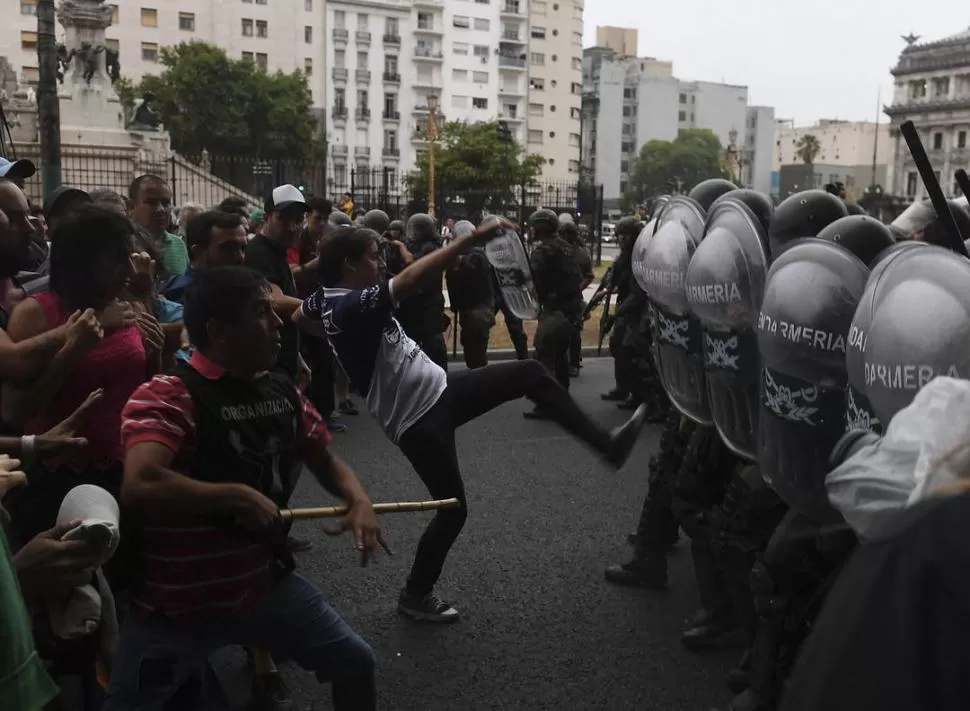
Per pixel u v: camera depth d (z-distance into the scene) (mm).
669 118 142875
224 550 2373
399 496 6293
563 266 8781
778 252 3535
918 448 1223
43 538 2072
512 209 31734
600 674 3826
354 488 2678
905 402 2373
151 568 2369
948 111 87500
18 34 65812
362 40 83562
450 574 4898
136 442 2264
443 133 59750
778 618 3168
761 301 3336
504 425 8500
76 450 2705
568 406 4035
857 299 2838
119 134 28172
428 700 3604
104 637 2457
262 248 5188
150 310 3750
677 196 4309
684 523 4039
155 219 5473
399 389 3988
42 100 12102
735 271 3371
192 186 29578
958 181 2803
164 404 2311
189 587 2357
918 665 933
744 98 154875
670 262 3980
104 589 2424
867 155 154750
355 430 8273
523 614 4414
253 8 76250
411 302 8188
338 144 83562
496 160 56312
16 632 1608
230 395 2383
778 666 3201
